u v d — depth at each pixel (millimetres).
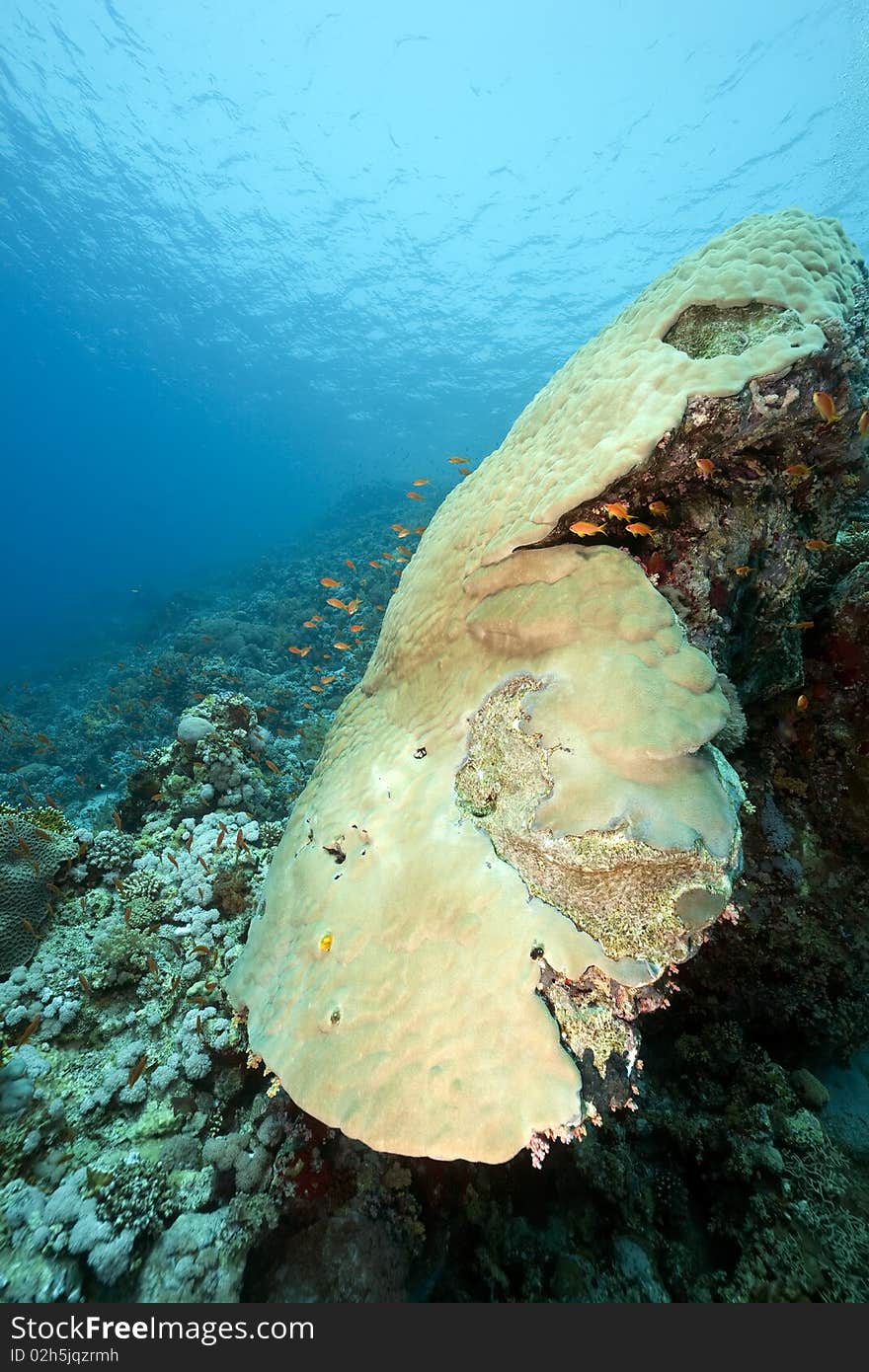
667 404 2568
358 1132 2068
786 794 3928
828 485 3285
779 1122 3328
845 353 2715
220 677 12766
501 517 3104
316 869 3055
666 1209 3342
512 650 2805
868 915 3650
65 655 29750
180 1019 3773
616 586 2500
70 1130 3191
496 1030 2029
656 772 2100
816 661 3949
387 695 3836
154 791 6770
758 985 3768
